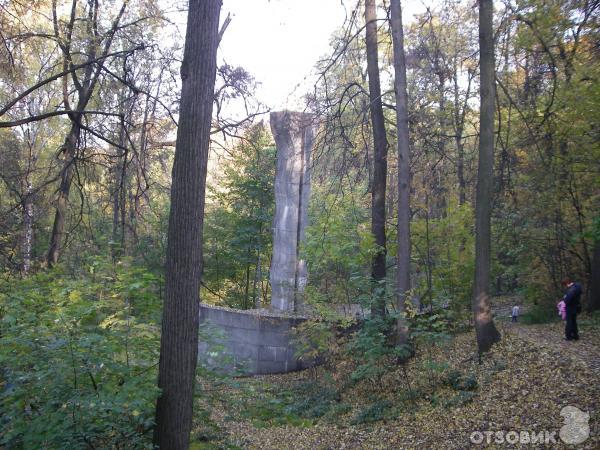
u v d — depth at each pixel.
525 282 17.94
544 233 16.34
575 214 15.77
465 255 14.83
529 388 8.68
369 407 10.43
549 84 14.74
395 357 12.50
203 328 8.17
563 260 16.78
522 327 14.52
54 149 20.86
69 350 5.97
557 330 13.33
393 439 8.62
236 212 26.55
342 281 14.00
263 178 24.70
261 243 26.39
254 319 16.34
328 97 14.07
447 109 18.00
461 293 14.88
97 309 7.20
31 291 8.09
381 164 14.08
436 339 10.63
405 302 11.56
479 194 11.39
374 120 14.19
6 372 5.96
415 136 15.47
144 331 6.97
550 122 14.09
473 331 13.77
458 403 9.09
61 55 13.33
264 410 11.63
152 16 12.12
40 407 5.84
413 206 16.72
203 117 6.60
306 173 19.33
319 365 15.62
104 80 12.36
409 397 10.27
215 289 27.34
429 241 15.20
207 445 8.48
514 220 16.72
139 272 7.78
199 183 6.54
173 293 6.39
